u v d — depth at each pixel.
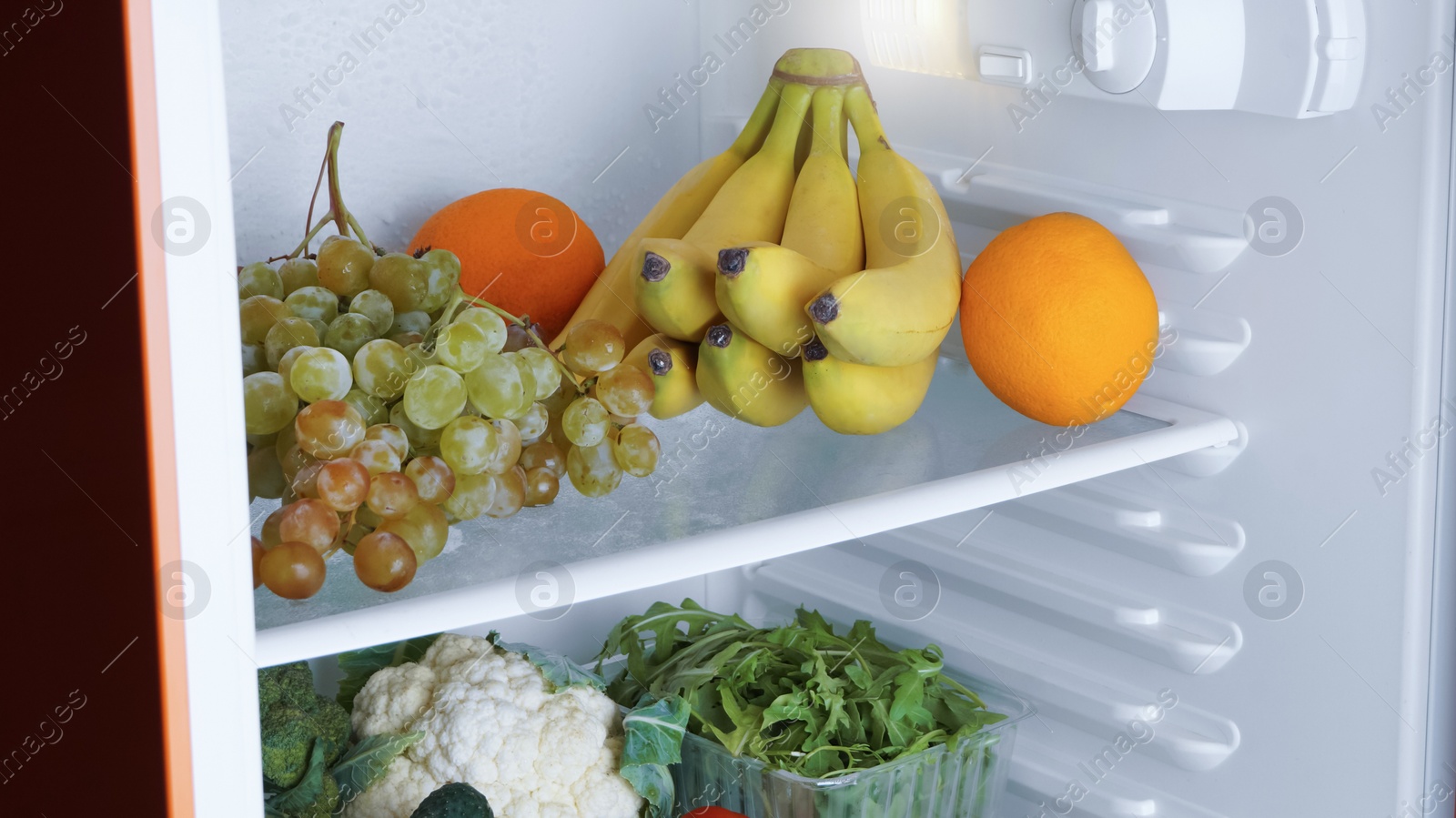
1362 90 0.88
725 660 1.13
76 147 0.60
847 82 1.01
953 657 1.28
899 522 0.84
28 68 0.65
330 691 1.21
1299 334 0.94
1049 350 0.91
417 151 1.14
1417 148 0.85
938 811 1.11
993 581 1.22
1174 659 1.06
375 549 0.70
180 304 0.57
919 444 0.97
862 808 1.05
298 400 0.77
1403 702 0.92
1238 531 1.00
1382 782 0.94
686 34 1.28
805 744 1.07
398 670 1.07
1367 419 0.91
